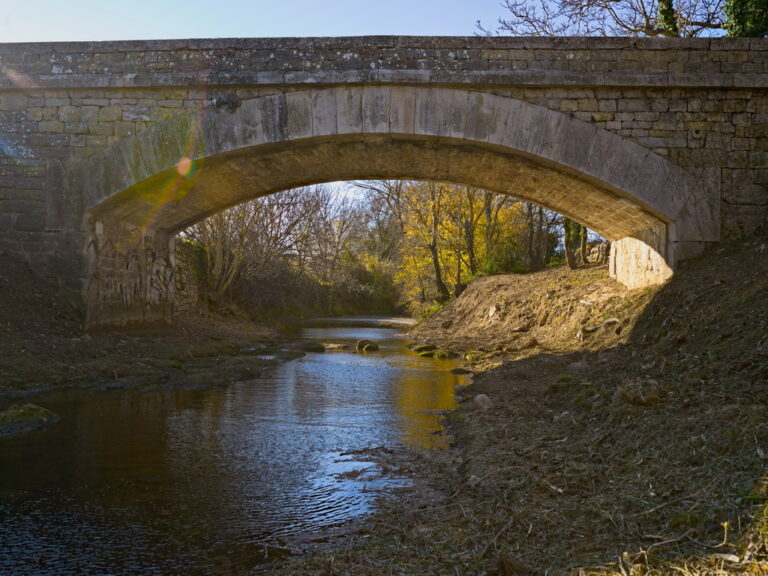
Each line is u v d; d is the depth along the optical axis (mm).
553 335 15766
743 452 3998
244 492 5039
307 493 5016
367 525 4273
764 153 11734
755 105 11758
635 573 3008
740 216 11742
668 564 3062
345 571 3420
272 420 7812
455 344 18031
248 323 26312
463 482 5133
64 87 12438
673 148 11766
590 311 14750
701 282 10172
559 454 5227
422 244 31625
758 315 6883
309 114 12008
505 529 3820
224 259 27484
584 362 10609
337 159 14031
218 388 10281
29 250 12797
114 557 3771
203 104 12258
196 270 25094
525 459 5289
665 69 11695
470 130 11891
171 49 12234
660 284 12398
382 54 11898
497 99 11828
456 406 8836
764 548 2996
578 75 11602
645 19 18438
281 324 30547
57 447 6297
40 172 12734
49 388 9320
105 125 12555
